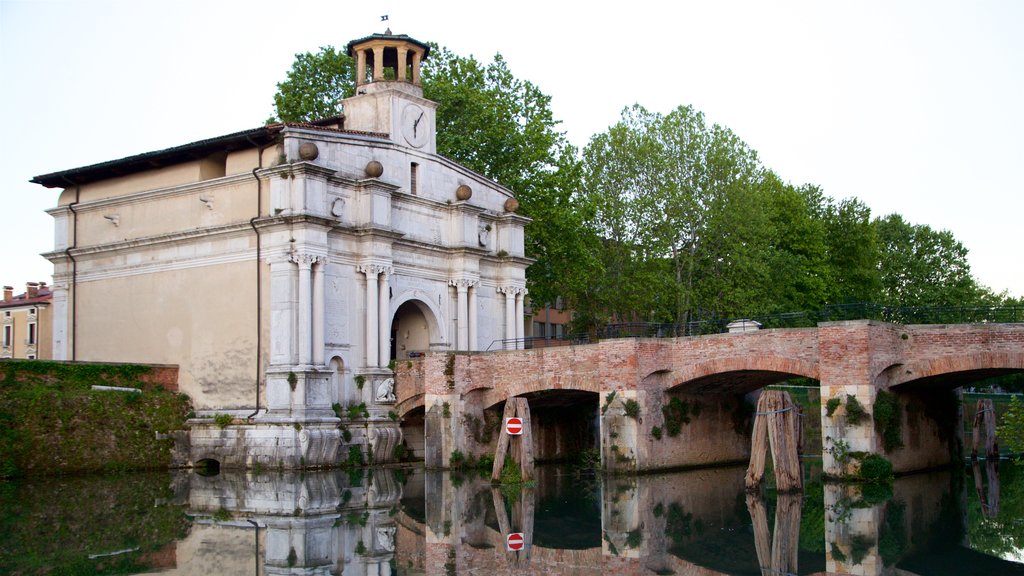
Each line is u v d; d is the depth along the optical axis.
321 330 45.19
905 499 33.25
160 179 50.44
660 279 66.81
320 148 46.91
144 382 46.59
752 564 22.84
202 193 48.03
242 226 45.78
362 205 48.47
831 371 37.16
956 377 40.19
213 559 23.02
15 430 41.22
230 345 46.31
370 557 23.31
